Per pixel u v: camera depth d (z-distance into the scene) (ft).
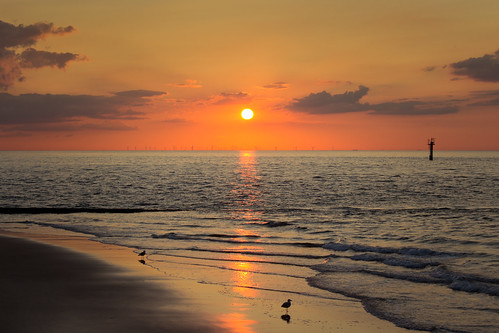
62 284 54.08
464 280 57.47
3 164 581.12
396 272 63.57
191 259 72.13
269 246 84.58
